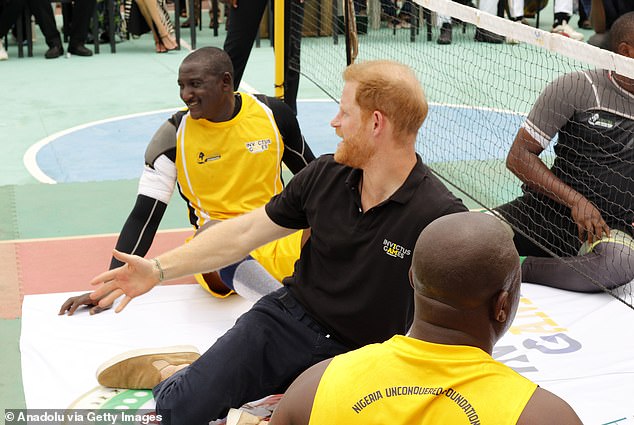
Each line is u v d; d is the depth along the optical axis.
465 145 7.79
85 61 12.80
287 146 4.86
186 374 3.62
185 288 5.04
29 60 12.88
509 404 2.03
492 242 2.12
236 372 3.56
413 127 3.29
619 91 4.80
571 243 5.05
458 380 2.08
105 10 14.28
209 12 15.64
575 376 4.03
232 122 4.65
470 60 11.23
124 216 6.43
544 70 10.71
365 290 3.41
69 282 5.20
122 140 8.69
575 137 4.93
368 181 3.37
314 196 3.52
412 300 3.35
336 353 3.58
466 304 2.12
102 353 4.27
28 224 6.22
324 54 10.65
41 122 9.37
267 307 3.69
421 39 12.38
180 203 6.71
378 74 3.25
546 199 5.09
